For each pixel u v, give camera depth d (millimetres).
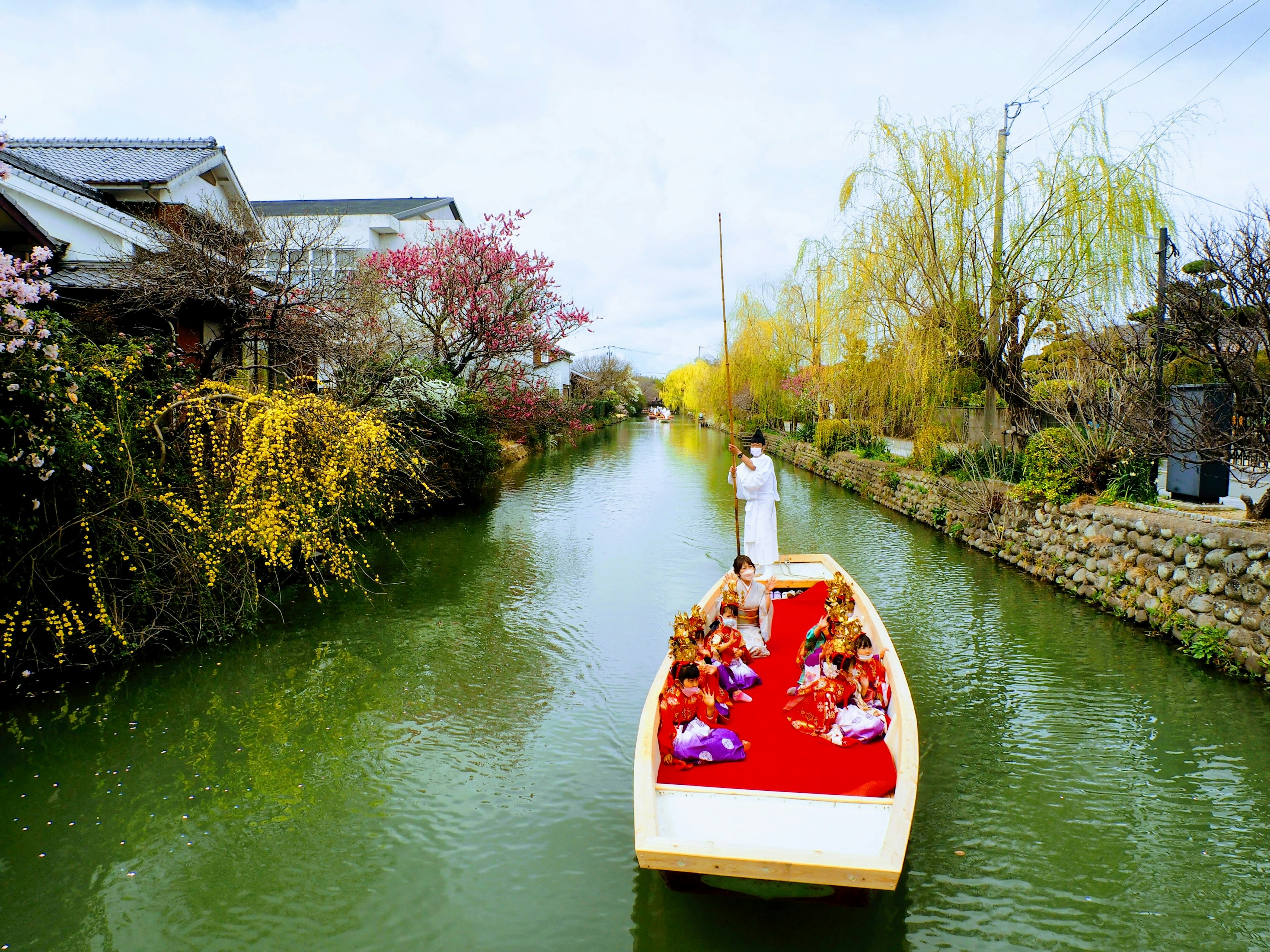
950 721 6035
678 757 4512
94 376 6965
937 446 14508
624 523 14516
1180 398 8227
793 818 3754
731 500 17625
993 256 11578
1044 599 9203
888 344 14430
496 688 6734
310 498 8164
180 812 4887
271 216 16125
